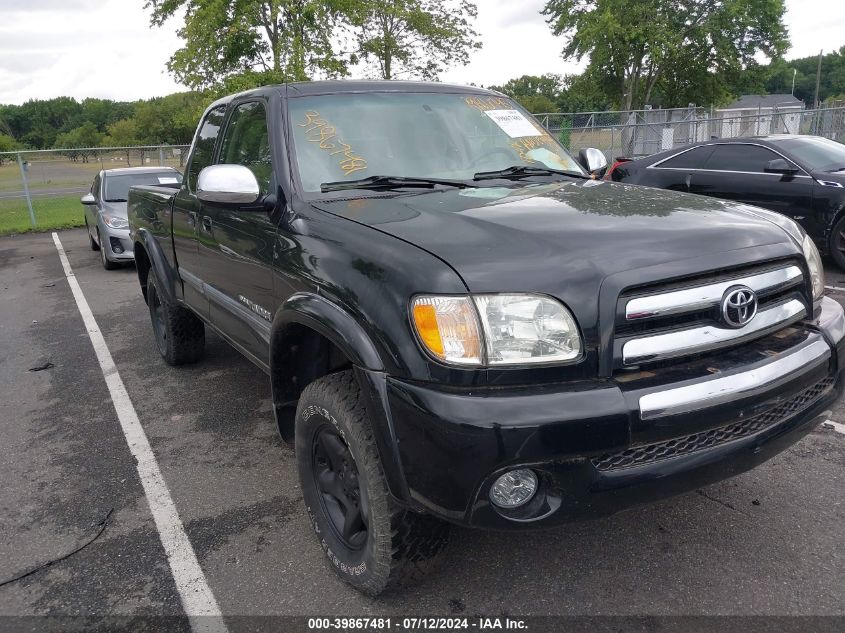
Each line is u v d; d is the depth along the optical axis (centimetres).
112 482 372
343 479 266
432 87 381
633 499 219
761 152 834
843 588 257
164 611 265
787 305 252
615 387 212
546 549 290
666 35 2959
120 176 1163
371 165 324
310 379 297
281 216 302
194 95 1955
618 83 3319
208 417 456
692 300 224
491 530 215
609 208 269
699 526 302
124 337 673
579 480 211
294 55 1797
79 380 545
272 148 323
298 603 265
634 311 216
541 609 254
